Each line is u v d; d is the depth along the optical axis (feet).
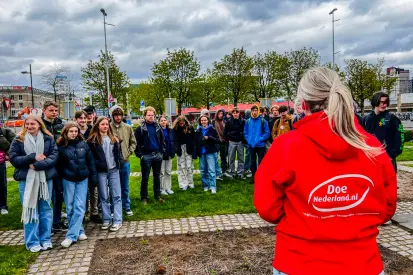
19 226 19.72
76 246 16.12
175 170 38.63
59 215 18.97
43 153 15.52
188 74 109.60
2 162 22.12
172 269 13.28
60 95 141.79
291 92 114.73
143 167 23.65
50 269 13.65
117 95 109.19
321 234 4.84
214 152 26.20
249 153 32.48
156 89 114.11
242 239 16.33
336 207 4.89
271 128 29.91
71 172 16.25
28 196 15.20
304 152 4.95
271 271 12.87
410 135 66.95
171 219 19.98
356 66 114.01
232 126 31.04
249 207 21.90
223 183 29.63
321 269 4.83
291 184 5.07
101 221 20.03
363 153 4.95
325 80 5.16
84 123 21.17
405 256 13.92
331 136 4.75
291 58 114.93
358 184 4.91
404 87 215.92
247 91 115.34
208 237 16.76
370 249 4.99
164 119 26.05
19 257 14.82
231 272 12.87
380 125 17.81
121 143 20.83
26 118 15.53
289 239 5.14
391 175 5.24
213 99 121.80
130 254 14.94
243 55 112.98
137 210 21.98
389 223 17.87
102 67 105.40
